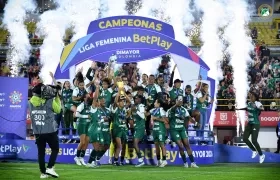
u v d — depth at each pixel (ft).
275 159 64.90
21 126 59.36
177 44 61.41
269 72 99.66
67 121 59.82
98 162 53.83
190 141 60.39
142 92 55.88
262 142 86.69
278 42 109.40
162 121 54.65
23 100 59.31
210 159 60.90
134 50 60.90
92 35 60.75
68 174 45.29
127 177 43.80
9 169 48.32
